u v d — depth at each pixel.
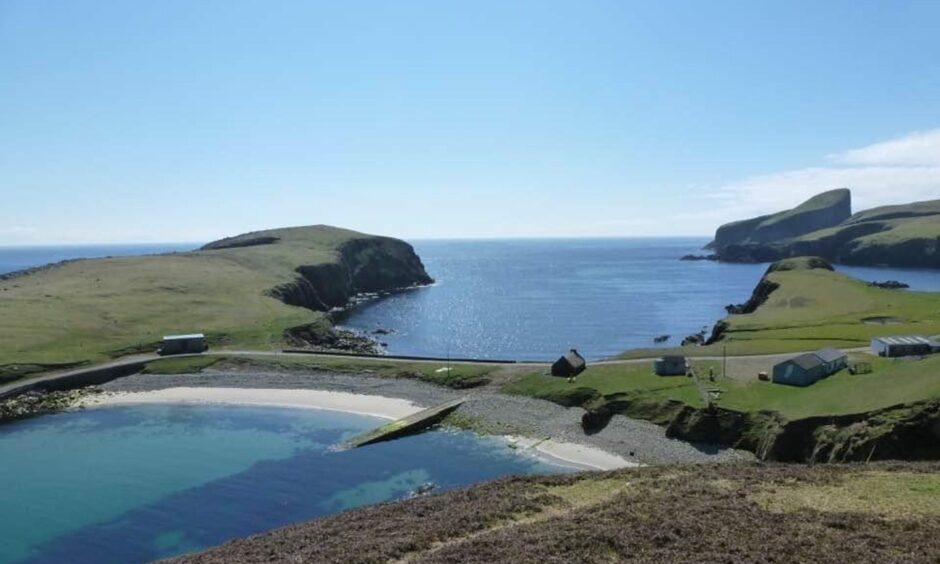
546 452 66.69
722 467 43.00
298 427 78.00
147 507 55.53
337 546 32.28
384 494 57.31
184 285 160.00
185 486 60.19
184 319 130.75
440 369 95.12
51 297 136.00
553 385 82.62
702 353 91.50
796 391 69.19
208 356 106.81
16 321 116.06
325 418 81.19
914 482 34.47
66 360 102.00
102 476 63.06
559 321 166.12
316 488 59.16
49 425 80.56
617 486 39.69
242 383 96.62
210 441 73.50
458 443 70.56
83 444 73.19
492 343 139.12
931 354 76.88
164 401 89.88
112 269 175.12
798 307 127.38
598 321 164.75
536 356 125.25
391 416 80.81
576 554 26.22
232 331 123.38
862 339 93.81
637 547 26.59
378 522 37.38
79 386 96.62
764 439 61.47
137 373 101.81
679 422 67.38
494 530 31.70
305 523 40.94
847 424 56.31
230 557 33.38
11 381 94.19
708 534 27.58
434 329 157.88
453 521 34.38
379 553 30.05
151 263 188.00
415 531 33.66
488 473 61.62
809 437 57.94
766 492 34.19
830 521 28.56
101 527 51.78
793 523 28.59
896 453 51.72
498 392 85.75
